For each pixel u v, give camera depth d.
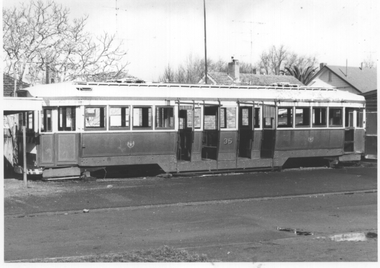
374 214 12.62
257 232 10.59
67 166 17.52
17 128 18.97
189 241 9.72
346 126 22.97
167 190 15.80
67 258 8.14
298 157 21.61
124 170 20.02
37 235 10.12
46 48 29.36
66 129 17.55
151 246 9.29
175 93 19.05
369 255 8.47
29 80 29.09
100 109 17.94
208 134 20.53
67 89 17.52
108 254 8.45
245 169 20.41
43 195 14.52
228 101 19.97
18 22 29.02
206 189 16.11
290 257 8.38
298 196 15.16
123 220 11.66
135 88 18.47
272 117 20.94
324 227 11.13
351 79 53.16
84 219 11.73
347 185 17.33
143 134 18.44
